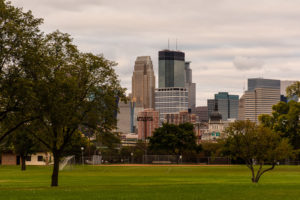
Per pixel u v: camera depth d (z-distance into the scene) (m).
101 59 66.81
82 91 65.31
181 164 177.75
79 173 118.38
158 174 115.62
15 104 55.31
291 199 41.88
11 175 107.81
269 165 161.50
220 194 45.75
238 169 138.12
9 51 53.19
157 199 40.78
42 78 57.69
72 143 101.12
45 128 65.94
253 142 74.19
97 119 66.94
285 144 74.19
